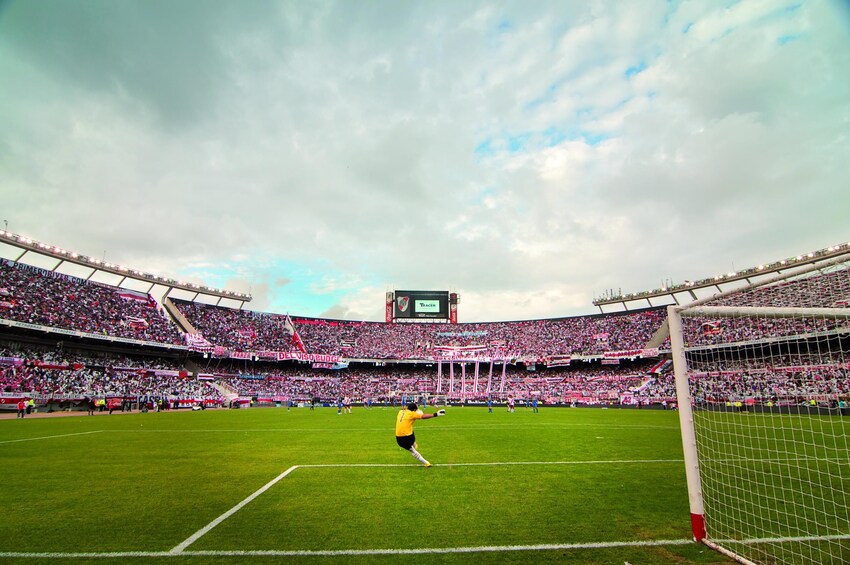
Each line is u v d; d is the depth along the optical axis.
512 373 70.12
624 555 5.38
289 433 20.09
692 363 12.73
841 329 10.19
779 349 22.22
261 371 65.88
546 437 18.12
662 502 7.66
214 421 27.98
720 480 9.44
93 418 30.48
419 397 60.91
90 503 7.68
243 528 6.35
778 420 23.27
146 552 5.50
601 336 68.25
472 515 6.91
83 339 46.09
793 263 52.91
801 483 9.14
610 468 10.87
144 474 10.23
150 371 51.06
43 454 13.35
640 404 48.38
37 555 5.41
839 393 25.16
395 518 6.77
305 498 7.98
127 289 60.06
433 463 11.66
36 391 38.12
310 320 79.19
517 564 5.12
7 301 41.75
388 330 81.19
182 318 63.59
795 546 5.69
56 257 50.84
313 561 5.23
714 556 5.37
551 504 7.54
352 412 40.75
